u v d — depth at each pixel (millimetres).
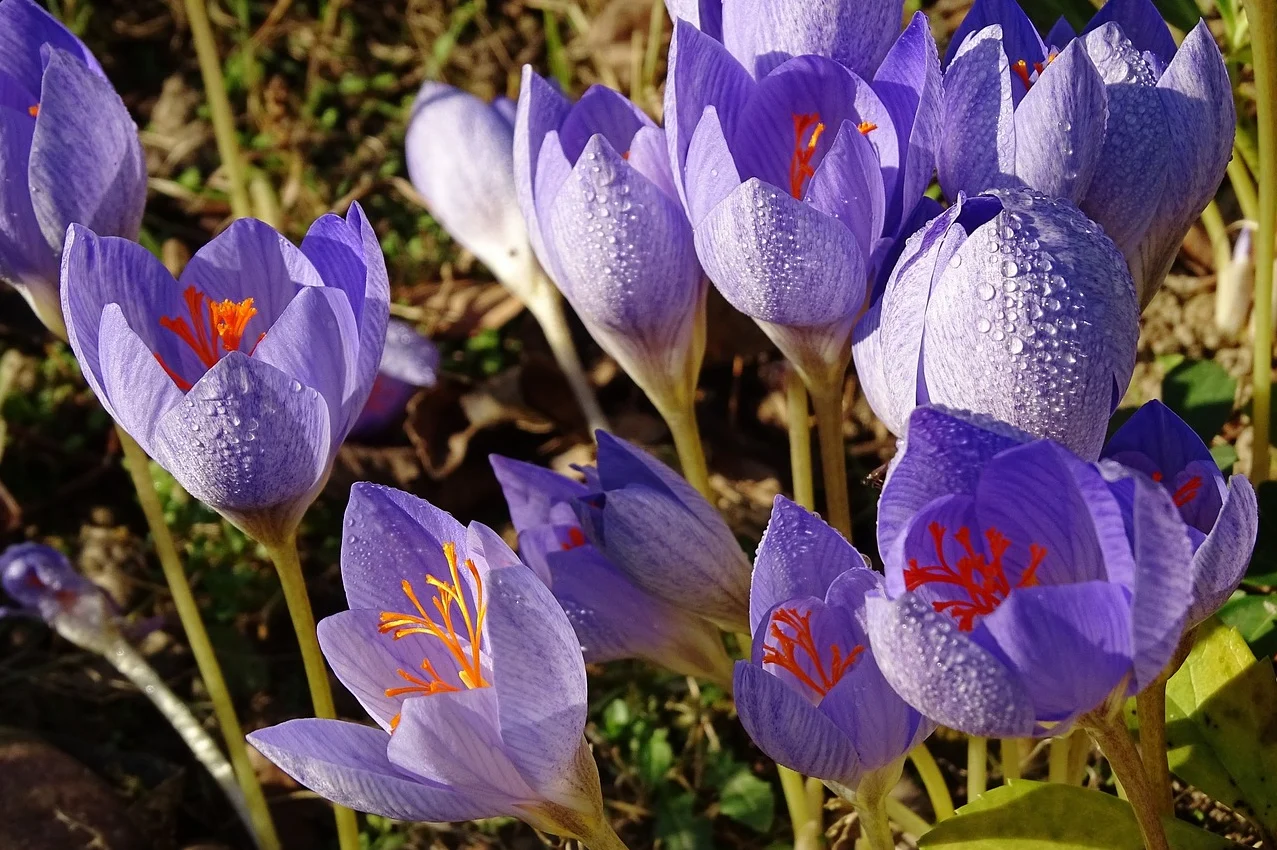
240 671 547
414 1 770
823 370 389
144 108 744
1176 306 563
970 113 364
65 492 608
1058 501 315
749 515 565
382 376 596
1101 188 369
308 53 753
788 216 359
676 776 503
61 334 418
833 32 386
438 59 746
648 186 379
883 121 374
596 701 518
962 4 680
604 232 380
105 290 379
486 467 610
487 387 611
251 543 584
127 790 502
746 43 393
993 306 330
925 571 317
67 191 400
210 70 524
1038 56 383
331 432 375
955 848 383
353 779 333
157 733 529
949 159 370
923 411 311
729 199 360
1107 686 314
